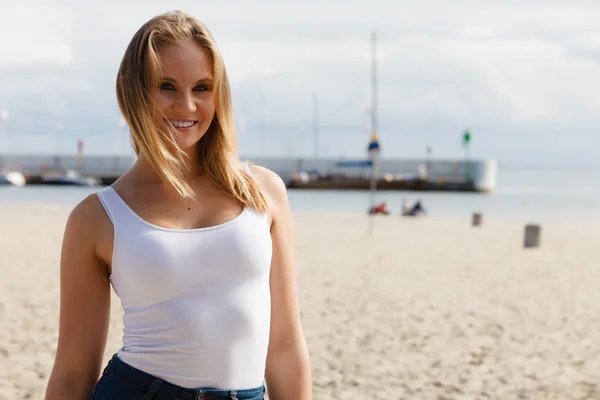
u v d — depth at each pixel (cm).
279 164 8588
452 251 1802
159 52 185
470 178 6969
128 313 184
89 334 191
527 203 5056
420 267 1485
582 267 1528
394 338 852
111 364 186
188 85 186
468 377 700
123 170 8175
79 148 8262
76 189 6306
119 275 182
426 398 634
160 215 183
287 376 200
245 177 195
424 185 6956
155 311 179
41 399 615
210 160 191
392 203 4934
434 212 4028
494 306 1068
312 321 935
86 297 189
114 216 183
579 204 4928
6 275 1314
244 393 184
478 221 2662
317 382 673
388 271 1416
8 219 2652
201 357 179
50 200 4591
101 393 183
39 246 1789
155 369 179
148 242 179
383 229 2467
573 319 984
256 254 185
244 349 184
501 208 4475
